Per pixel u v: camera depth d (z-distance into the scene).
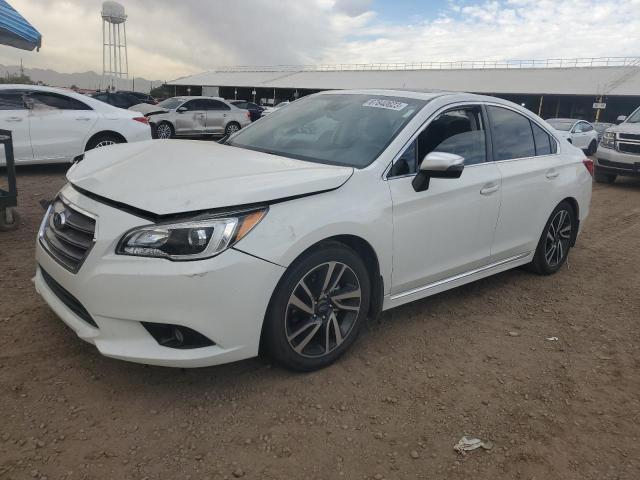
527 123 4.71
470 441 2.72
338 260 3.11
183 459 2.45
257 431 2.67
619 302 4.68
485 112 4.27
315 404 2.92
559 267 5.30
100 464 2.37
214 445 2.55
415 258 3.59
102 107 10.16
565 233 5.20
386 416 2.87
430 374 3.31
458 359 3.52
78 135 9.74
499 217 4.21
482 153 4.14
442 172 3.30
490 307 4.40
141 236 2.60
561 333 4.01
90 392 2.87
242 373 3.15
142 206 2.64
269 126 4.25
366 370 3.30
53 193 7.83
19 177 9.22
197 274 2.57
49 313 3.69
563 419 2.96
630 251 6.35
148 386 2.96
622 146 11.58
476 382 3.27
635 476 2.55
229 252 2.64
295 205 2.90
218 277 2.61
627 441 2.80
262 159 3.36
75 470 2.33
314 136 3.84
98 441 2.51
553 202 4.79
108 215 2.71
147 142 3.95
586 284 5.09
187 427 2.66
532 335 3.95
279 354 2.99
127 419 2.68
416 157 3.59
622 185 12.19
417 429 2.79
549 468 2.57
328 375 3.20
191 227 2.60
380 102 4.01
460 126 4.01
